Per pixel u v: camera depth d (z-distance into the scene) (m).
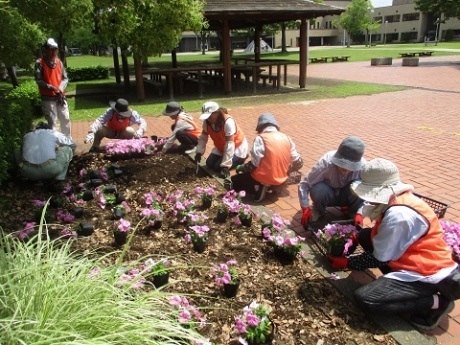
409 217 2.70
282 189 5.19
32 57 8.83
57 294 2.03
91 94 15.95
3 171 4.96
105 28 9.38
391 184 2.87
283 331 2.64
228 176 5.34
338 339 2.59
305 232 4.11
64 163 5.21
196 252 3.59
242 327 2.45
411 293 2.71
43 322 1.87
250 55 43.53
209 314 2.76
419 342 2.59
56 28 6.84
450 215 4.43
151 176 5.52
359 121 9.58
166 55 54.16
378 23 66.19
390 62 26.31
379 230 2.83
